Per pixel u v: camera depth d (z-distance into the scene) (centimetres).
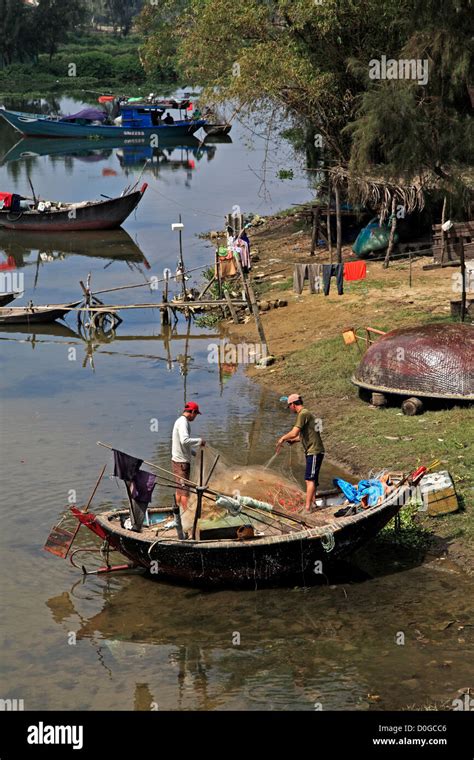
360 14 3189
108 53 13212
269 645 1156
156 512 1416
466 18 2247
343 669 1098
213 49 3488
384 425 1755
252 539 1280
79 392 2170
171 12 4072
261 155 6438
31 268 3531
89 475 1667
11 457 1752
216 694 1067
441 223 2945
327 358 2192
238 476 1467
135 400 2100
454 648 1123
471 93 2453
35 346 2609
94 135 7412
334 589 1279
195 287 3127
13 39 11856
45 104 9825
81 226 4181
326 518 1341
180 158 6369
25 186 5106
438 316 2270
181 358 2431
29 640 1184
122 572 1360
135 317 2895
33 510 1538
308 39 3331
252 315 2711
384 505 1280
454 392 1738
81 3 14762
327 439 1759
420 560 1338
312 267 2348
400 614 1205
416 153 2312
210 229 4047
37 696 1073
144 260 3584
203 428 1895
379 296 2589
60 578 1339
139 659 1141
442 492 1418
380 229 3023
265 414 1967
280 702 1048
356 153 2670
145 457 1739
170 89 10981
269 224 3953
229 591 1296
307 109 3378
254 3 3341
